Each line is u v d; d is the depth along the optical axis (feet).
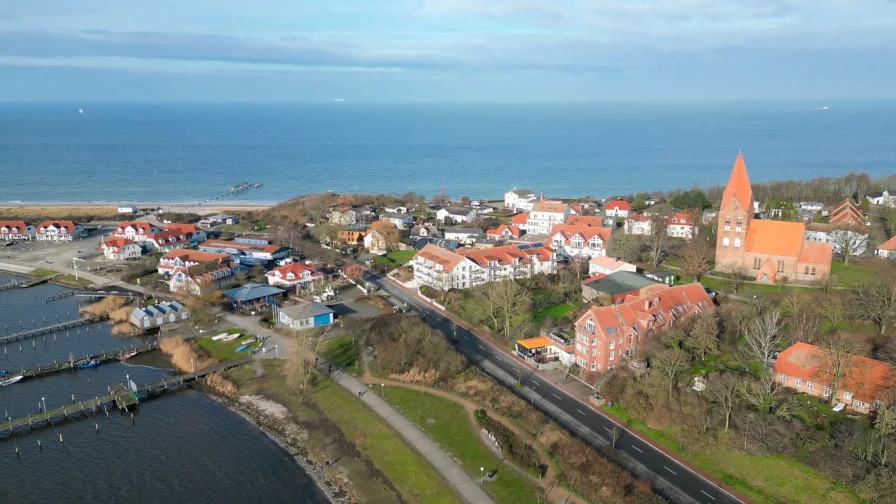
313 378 486.38
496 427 400.88
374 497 355.56
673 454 368.27
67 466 388.57
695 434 370.32
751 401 389.80
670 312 502.38
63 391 481.46
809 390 406.62
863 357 398.62
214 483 371.56
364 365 505.66
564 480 349.41
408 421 420.77
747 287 609.01
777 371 422.00
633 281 589.32
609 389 435.53
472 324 577.43
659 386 407.44
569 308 588.91
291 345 552.82
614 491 328.90
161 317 606.55
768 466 346.54
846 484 322.14
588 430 396.57
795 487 329.31
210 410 455.63
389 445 395.75
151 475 379.35
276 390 477.36
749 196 636.48
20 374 501.15
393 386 468.75
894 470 311.27
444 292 647.56
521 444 380.99
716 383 392.27
